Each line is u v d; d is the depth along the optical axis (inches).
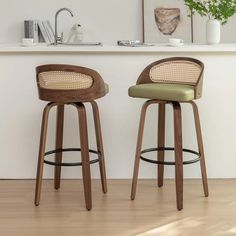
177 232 162.2
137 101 196.9
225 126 197.5
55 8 265.3
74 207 177.8
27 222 167.9
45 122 175.3
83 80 172.4
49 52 194.5
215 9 197.6
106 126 197.8
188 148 198.2
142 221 168.6
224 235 160.7
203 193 187.9
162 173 192.7
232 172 199.6
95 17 266.5
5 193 188.4
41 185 184.5
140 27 267.1
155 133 197.9
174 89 172.7
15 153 199.5
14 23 265.9
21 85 196.5
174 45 195.2
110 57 195.0
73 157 199.0
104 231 162.9
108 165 199.3
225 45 196.9
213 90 196.2
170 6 265.7
